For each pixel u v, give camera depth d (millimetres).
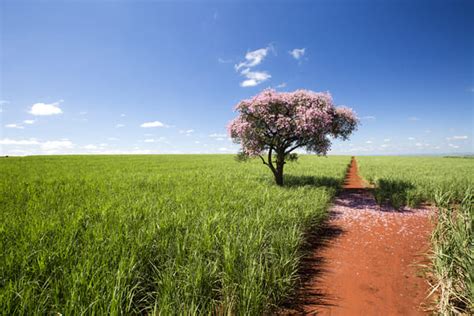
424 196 13203
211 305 3727
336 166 33312
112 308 3020
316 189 13023
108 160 40719
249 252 4645
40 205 8070
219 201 8977
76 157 47562
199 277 3875
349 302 4480
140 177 17484
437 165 39375
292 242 5672
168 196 10062
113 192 11266
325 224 9266
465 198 6113
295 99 14656
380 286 5023
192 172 22297
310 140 15047
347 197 14805
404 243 7414
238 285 3959
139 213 7152
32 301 3160
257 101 14734
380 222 9555
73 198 9586
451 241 4961
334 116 15562
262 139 15547
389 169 30234
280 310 4227
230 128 16250
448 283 4121
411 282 5160
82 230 5586
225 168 28047
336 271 5672
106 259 4066
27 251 4348
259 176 19719
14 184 13383
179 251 4508
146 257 4543
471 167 34375
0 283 3564
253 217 7102
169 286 3633
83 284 3381
